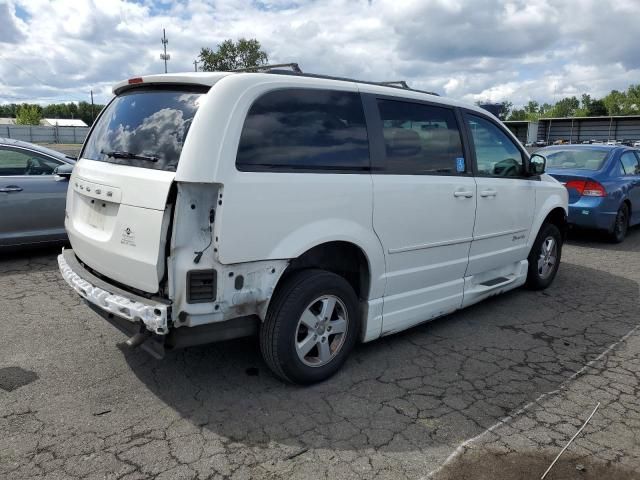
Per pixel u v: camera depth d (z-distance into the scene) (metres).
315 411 3.42
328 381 3.83
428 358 4.29
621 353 4.49
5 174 6.76
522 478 2.81
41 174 7.02
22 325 4.73
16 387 3.63
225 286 3.16
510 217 5.30
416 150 4.28
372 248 3.89
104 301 3.30
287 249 3.37
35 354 4.15
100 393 3.57
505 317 5.32
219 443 3.05
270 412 3.39
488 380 3.93
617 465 2.95
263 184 3.22
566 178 8.88
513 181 5.30
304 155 3.50
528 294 6.12
